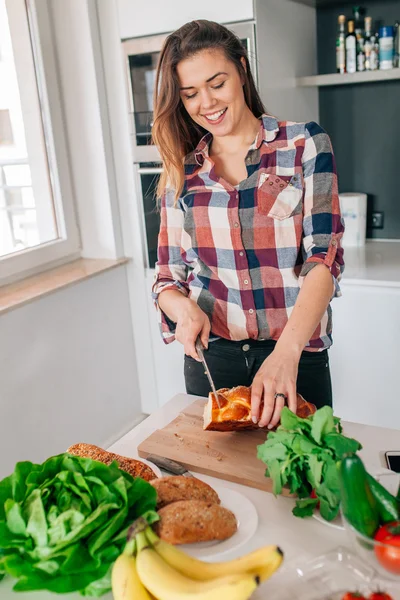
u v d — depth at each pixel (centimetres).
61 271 245
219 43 125
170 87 132
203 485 94
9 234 232
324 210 131
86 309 243
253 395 112
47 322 224
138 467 99
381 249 249
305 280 128
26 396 218
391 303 208
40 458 228
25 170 236
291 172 136
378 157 256
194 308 138
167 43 129
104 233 256
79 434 247
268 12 210
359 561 77
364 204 250
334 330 223
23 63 231
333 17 248
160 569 70
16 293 217
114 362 262
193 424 125
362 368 222
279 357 118
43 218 249
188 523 85
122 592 71
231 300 146
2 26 221
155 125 140
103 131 241
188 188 145
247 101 143
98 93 236
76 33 232
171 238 152
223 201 141
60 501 82
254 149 138
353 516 75
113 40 231
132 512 85
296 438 91
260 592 76
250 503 96
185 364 159
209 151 145
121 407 270
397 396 219
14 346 211
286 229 138
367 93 250
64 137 248
